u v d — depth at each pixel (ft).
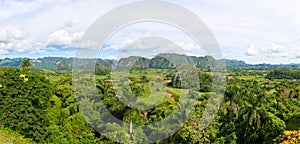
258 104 89.71
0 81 70.85
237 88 95.25
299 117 101.96
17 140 62.49
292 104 121.80
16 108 67.31
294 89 139.03
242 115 87.10
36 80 75.61
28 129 66.39
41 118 68.80
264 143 81.66
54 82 89.76
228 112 85.25
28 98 70.49
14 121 66.03
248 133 84.43
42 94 73.87
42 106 73.72
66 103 79.05
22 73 74.69
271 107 106.83
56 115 72.74
